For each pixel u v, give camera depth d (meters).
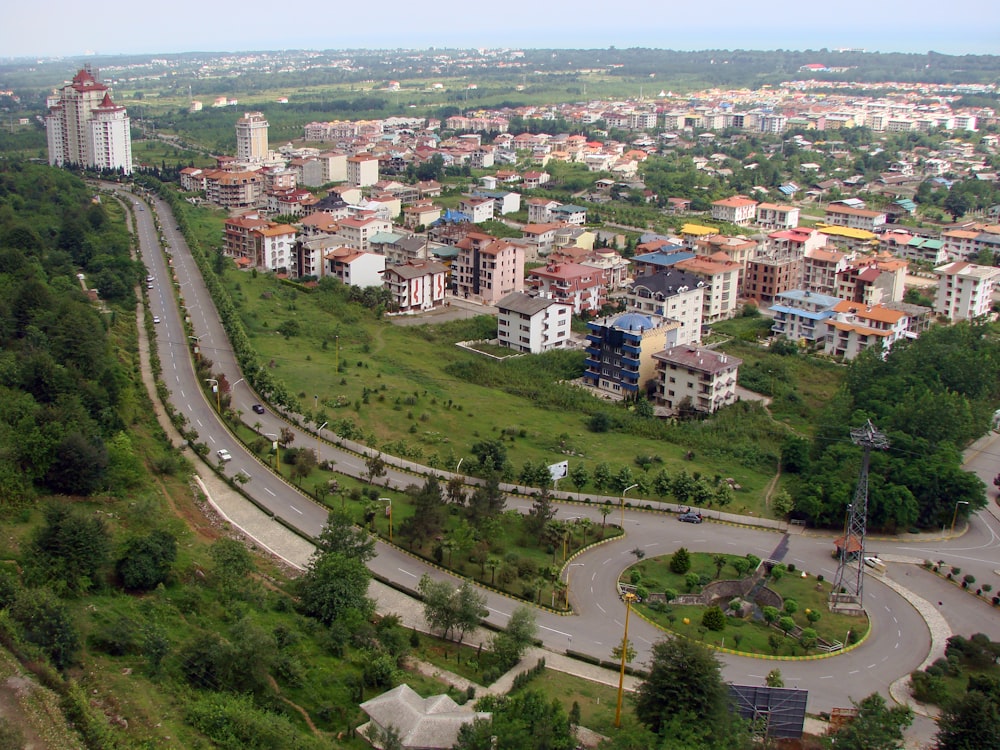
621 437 197.38
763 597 137.50
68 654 89.19
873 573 148.38
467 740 90.56
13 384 150.12
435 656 117.50
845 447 180.38
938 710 114.12
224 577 118.25
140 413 176.62
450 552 142.00
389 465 173.75
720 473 182.88
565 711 104.69
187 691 93.06
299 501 157.12
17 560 105.81
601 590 137.88
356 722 97.06
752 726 102.94
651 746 94.38
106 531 113.19
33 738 76.31
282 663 102.19
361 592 122.50
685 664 100.06
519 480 170.00
